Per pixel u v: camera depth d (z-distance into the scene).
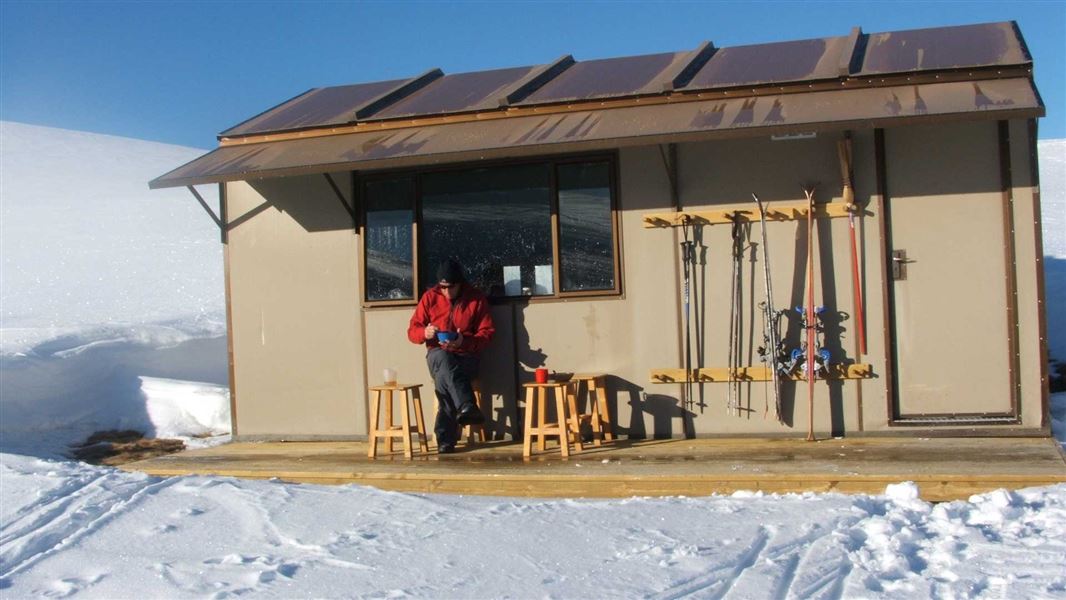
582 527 5.43
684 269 7.32
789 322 7.18
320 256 8.12
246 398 8.34
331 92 9.54
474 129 7.54
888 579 4.35
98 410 9.40
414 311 7.80
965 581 4.25
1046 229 19.47
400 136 7.71
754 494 5.95
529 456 6.98
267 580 4.88
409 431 7.23
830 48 8.02
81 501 6.30
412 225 7.87
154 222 23.61
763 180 7.20
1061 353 10.20
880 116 6.14
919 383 6.96
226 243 8.36
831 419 7.11
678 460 6.55
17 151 41.19
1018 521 5.03
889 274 6.99
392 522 5.73
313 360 8.15
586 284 7.56
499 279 7.73
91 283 16.70
